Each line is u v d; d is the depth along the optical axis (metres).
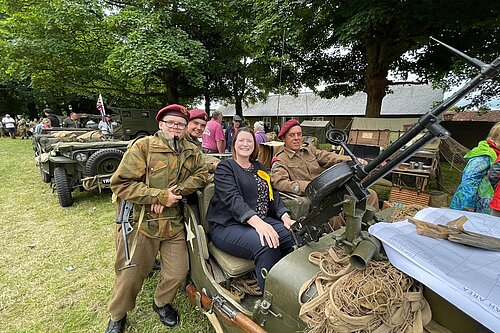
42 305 2.41
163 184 1.94
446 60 9.52
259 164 2.27
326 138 1.27
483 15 6.14
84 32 12.05
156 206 1.90
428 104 23.59
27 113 30.08
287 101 32.97
